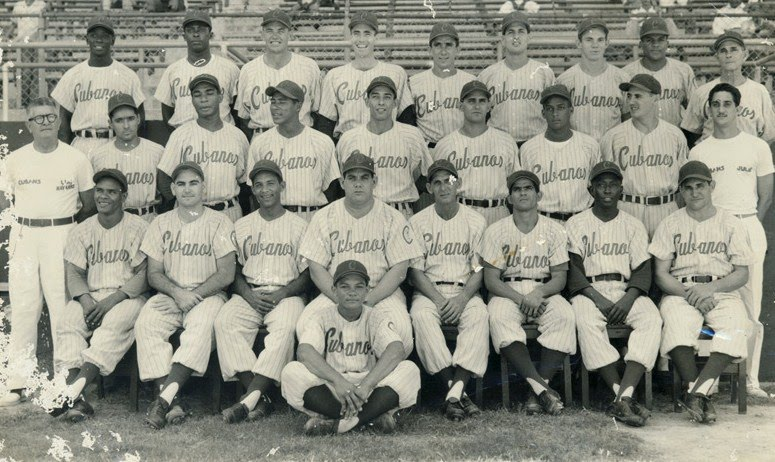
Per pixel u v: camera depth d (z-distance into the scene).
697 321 6.04
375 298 6.04
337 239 6.16
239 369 5.94
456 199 6.53
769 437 5.44
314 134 6.68
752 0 10.90
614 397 6.20
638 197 6.69
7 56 9.45
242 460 4.99
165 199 6.82
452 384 5.91
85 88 7.14
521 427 5.59
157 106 9.77
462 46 10.84
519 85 7.16
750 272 6.64
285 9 13.45
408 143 6.71
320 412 5.46
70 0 13.47
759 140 6.73
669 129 6.72
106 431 5.58
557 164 6.63
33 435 5.50
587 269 6.34
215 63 7.27
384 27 12.45
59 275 6.58
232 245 6.21
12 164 6.57
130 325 6.12
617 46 10.07
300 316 5.95
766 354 7.50
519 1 12.98
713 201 6.70
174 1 12.76
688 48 10.72
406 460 5.00
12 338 6.55
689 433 5.54
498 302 6.18
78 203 6.71
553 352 6.03
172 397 5.76
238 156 6.74
